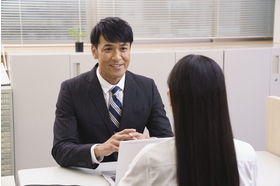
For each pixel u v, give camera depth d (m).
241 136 3.76
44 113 3.23
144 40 4.29
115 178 1.87
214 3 4.44
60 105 2.17
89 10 4.08
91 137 2.19
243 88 3.70
